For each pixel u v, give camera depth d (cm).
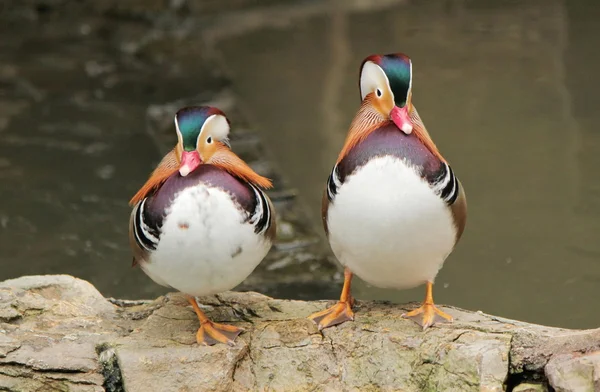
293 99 1602
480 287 1036
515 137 1379
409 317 750
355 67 1714
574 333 687
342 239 708
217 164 686
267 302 809
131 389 690
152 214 668
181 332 750
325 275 1116
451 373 685
